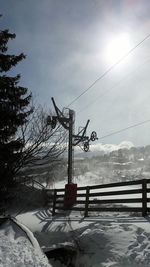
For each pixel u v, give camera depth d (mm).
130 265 7555
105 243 9062
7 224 9078
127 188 49906
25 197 21266
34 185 23281
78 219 14312
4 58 15945
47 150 16109
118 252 8336
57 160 16469
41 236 11852
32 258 6508
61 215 17734
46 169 16891
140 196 30438
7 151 14938
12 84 15922
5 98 15719
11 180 15336
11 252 6594
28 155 15477
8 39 16406
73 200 17891
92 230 10430
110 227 10195
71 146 27453
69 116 26188
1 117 15055
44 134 15945
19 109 16016
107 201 13789
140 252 7953
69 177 27297
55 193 19609
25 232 8422
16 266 5906
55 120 16406
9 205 19969
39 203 22797
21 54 16438
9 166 15094
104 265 7938
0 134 15062
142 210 11797
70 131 26828
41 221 15570
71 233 11203
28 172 16359
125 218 12016
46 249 9539
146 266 7258
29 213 19656
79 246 9656
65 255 9469
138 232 9273
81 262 9031
